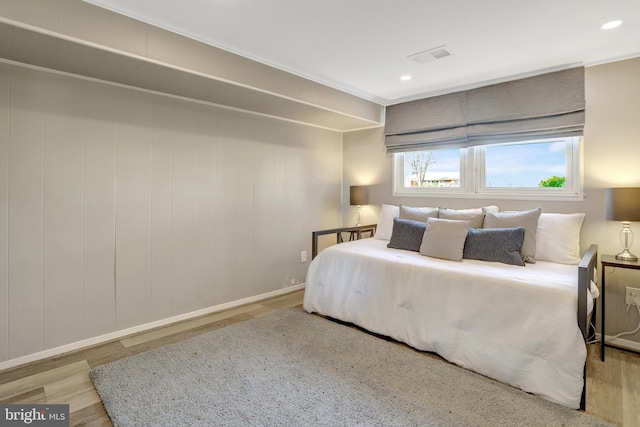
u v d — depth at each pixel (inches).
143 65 85.6
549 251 102.0
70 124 92.2
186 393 72.7
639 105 98.2
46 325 90.0
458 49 99.4
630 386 77.9
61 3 70.4
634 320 98.8
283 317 118.8
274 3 75.8
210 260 124.2
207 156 122.1
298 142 154.5
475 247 103.5
